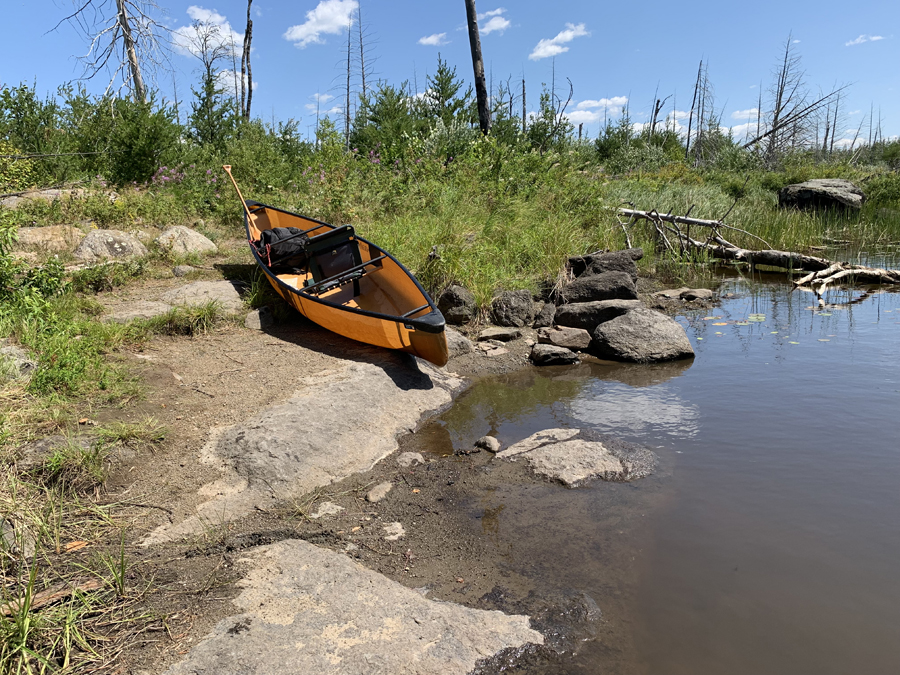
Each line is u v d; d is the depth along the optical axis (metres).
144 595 3.09
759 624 3.09
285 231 8.00
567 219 11.38
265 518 3.97
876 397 5.88
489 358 7.45
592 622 3.12
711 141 32.38
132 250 9.09
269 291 7.91
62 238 9.00
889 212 18.05
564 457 4.79
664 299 10.05
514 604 3.26
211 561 3.43
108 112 13.45
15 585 3.05
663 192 15.48
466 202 11.27
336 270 7.63
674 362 7.25
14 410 4.32
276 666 2.62
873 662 2.84
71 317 6.21
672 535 3.85
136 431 4.42
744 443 5.05
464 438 5.35
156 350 6.18
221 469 4.32
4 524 3.36
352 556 3.67
